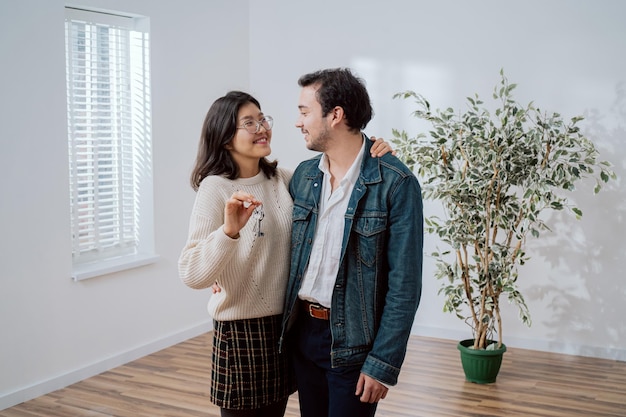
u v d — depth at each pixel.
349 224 1.98
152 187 4.49
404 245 1.95
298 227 2.12
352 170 2.02
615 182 4.29
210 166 2.22
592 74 4.29
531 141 3.72
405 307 1.93
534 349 4.56
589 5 4.26
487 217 3.83
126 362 4.29
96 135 4.25
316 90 2.00
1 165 3.49
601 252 4.36
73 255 4.12
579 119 3.76
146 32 4.41
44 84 3.69
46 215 3.74
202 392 3.79
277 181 2.32
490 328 3.97
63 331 3.88
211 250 1.98
